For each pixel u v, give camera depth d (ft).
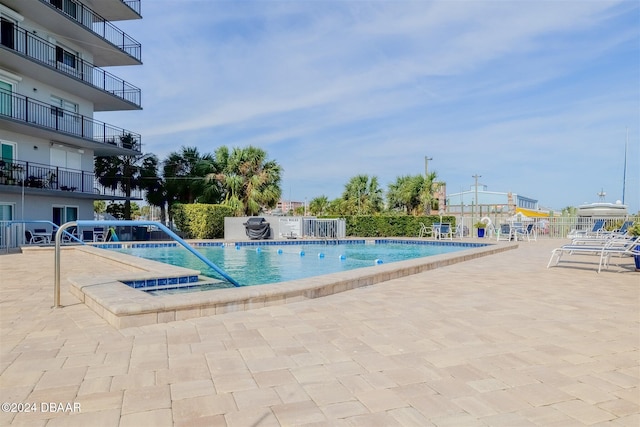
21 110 56.03
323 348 10.05
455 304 15.21
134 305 11.85
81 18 64.85
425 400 7.22
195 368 8.64
